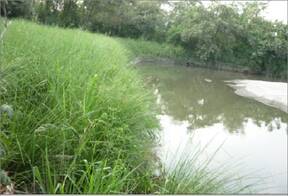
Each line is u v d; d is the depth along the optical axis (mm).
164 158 5016
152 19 29156
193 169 4344
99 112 3988
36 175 2998
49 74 4188
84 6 17422
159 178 4047
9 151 3160
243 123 9344
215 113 10414
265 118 10203
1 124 3227
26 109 3619
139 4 28656
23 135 3316
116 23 23328
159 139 5961
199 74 22609
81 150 3363
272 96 13938
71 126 3400
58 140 3357
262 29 26312
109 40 13953
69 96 3820
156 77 17953
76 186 2945
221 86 16953
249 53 26953
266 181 5121
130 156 4027
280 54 24672
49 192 2943
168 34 30156
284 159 6152
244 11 27828
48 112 3631
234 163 5723
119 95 4695
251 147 6891
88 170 3121
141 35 29203
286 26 25281
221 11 27859
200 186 3672
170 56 28094
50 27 10805
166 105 10703
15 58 4211
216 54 27859
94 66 5594
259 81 19703
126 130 4328
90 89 4039
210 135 7449
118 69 6641
